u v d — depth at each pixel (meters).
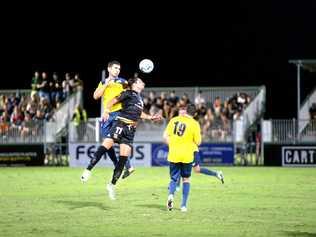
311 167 43.59
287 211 19.97
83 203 22.03
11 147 46.22
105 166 45.28
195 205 21.45
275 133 44.44
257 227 16.92
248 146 45.25
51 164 46.66
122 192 25.92
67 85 49.91
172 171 19.88
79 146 45.66
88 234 15.84
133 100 21.08
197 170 25.59
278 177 34.06
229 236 15.61
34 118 47.72
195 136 19.66
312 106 45.12
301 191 26.25
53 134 46.62
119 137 21.06
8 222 17.69
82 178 21.03
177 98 47.91
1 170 41.28
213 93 50.06
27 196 24.38
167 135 19.91
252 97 49.28
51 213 19.47
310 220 18.12
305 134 44.06
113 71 22.44
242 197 23.95
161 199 23.28
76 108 47.47
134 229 16.58
